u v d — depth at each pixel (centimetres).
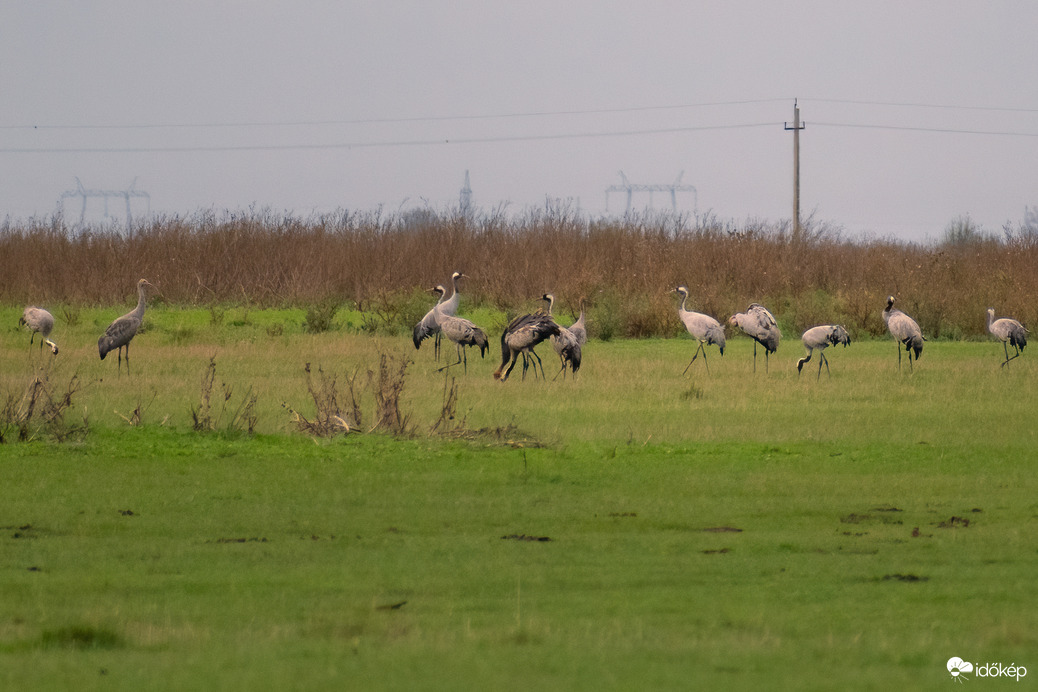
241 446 1619
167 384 2208
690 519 1191
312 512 1222
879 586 934
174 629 809
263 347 2964
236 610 861
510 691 665
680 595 905
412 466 1495
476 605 875
